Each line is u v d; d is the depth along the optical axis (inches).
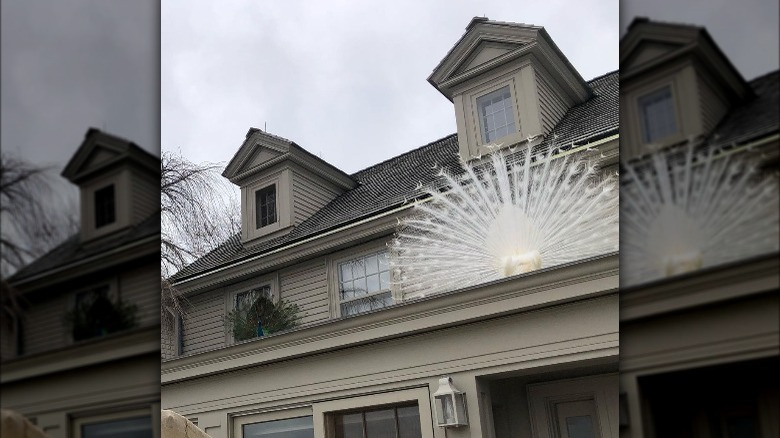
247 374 227.3
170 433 114.2
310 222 293.6
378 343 200.7
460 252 236.2
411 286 240.7
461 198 240.4
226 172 307.6
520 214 225.9
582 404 199.6
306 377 213.8
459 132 254.7
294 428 216.8
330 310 255.1
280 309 262.7
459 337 186.7
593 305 168.4
